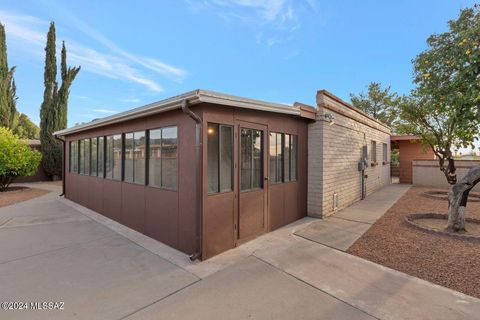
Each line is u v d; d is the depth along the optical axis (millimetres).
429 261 3346
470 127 4125
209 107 3578
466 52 3697
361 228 4883
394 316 2268
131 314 2340
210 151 3652
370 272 3105
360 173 8000
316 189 5758
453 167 6746
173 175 4133
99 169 6508
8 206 7387
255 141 4453
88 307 2445
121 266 3367
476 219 5160
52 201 8188
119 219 5590
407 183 12672
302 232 4695
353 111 7512
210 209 3615
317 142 5734
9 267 3320
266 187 4637
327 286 2805
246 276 3066
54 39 14484
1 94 15281
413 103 6738
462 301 2467
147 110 4199
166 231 4227
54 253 3807
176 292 2719
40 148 14906
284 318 2273
